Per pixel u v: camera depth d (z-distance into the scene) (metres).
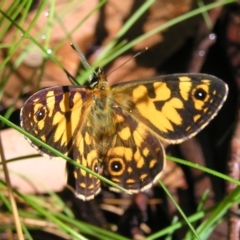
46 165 0.27
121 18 0.29
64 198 0.28
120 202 0.28
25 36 0.25
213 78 0.23
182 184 0.28
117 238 0.25
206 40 0.29
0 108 0.29
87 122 0.24
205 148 0.28
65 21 0.28
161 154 0.24
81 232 0.27
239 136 0.27
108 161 0.24
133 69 0.29
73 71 0.29
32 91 0.29
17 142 0.27
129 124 0.24
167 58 0.30
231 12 0.29
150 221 0.28
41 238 0.27
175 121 0.24
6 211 0.27
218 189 0.28
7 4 0.28
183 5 0.29
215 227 0.26
